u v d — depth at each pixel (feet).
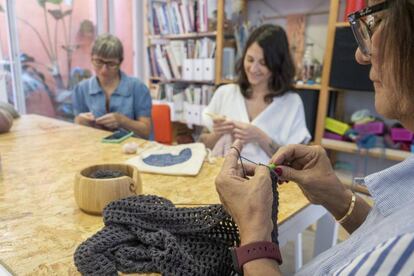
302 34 8.71
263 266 1.56
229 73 9.46
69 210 2.50
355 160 8.50
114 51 6.18
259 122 5.41
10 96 10.02
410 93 1.37
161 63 11.03
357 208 2.36
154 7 11.02
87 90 6.80
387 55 1.41
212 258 1.82
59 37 10.75
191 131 11.11
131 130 6.00
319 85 7.52
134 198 2.20
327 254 1.85
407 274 1.11
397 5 1.32
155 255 1.77
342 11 7.53
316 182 2.35
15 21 9.70
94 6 11.34
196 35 9.86
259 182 1.81
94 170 2.65
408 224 1.25
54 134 5.08
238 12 9.48
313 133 7.80
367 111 7.95
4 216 2.39
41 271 1.76
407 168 1.58
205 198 2.76
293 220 2.54
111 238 1.91
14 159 3.79
